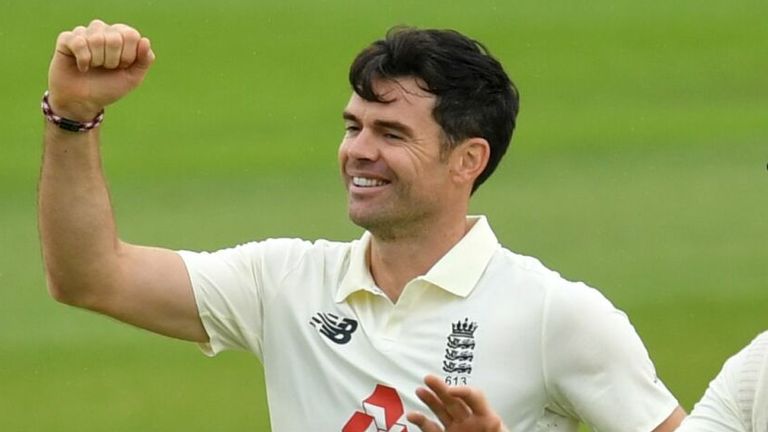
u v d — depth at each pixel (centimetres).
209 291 2234
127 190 7012
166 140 7862
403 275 2194
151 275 2227
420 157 2156
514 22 9712
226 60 9119
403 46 2152
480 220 2209
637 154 7488
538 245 6306
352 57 9194
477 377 2136
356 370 2159
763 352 1870
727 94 8594
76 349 5256
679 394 4691
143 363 5119
